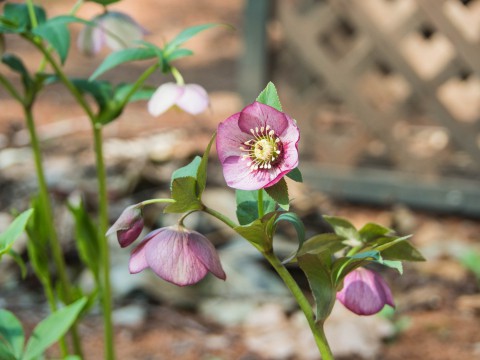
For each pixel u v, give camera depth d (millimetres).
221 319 3943
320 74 5363
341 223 1741
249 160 1525
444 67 5094
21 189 5113
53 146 6129
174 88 2291
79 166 5371
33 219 2572
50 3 12273
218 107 7668
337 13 5266
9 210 4930
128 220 1584
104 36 2688
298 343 3688
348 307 1699
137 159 5348
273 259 1643
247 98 5492
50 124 6906
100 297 2785
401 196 5340
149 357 3645
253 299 4039
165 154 5457
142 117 7148
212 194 4816
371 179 5375
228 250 4305
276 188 1531
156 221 4594
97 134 2572
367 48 5238
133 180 4969
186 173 1619
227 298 4059
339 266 1612
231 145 1534
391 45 5160
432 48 5188
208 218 4527
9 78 8609
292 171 1553
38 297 4156
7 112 7262
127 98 2496
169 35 11258
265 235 1605
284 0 5391
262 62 5418
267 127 1513
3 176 5344
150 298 4098
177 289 4086
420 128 6074
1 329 2160
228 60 9906
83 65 9438
